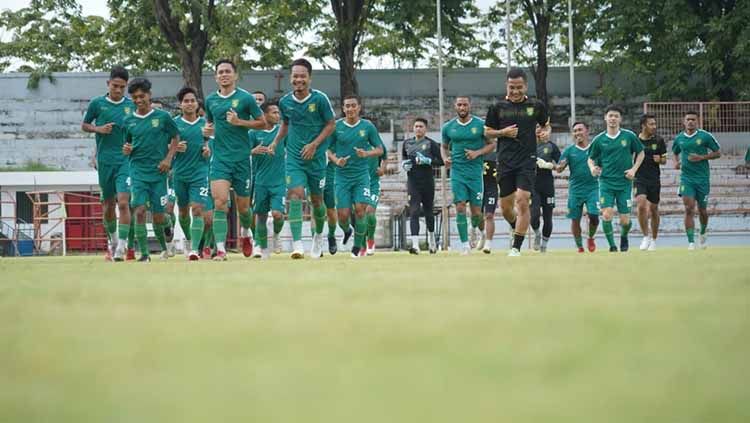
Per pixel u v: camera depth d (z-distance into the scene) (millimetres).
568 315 7535
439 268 16875
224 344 5875
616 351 5508
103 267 21000
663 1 87812
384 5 91125
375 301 9016
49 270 19031
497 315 7547
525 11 95000
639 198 39938
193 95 30266
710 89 86062
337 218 35031
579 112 95375
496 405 3951
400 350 5523
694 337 6160
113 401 4070
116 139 29734
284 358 5254
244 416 3777
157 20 82938
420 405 3959
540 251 40281
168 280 13383
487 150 34219
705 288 10594
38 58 100000
